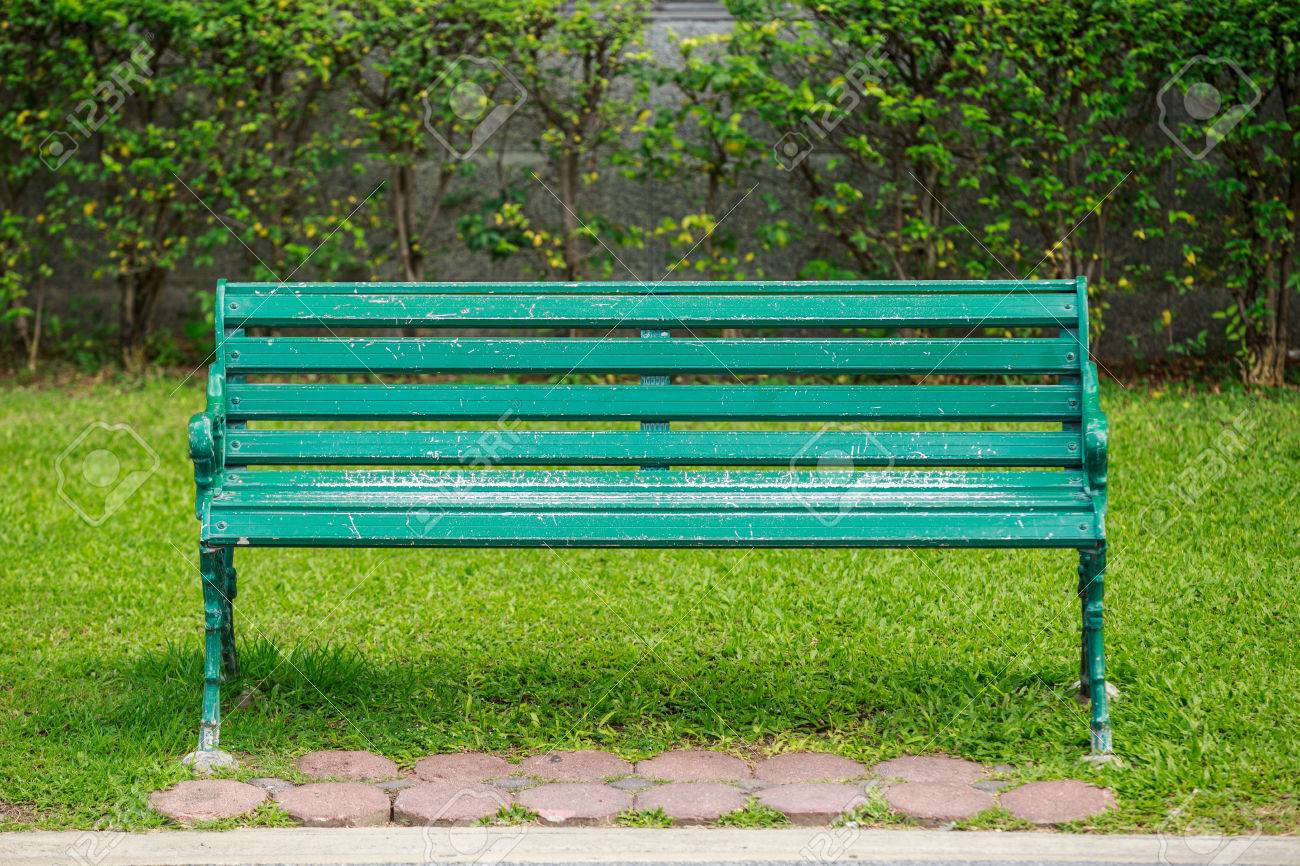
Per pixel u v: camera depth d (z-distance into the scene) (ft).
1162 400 26.58
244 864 10.87
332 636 16.42
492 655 15.80
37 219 30.30
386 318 13.92
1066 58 26.76
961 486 13.44
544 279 31.58
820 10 27.35
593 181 29.78
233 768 12.61
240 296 13.92
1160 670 14.55
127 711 13.80
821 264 29.43
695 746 13.39
